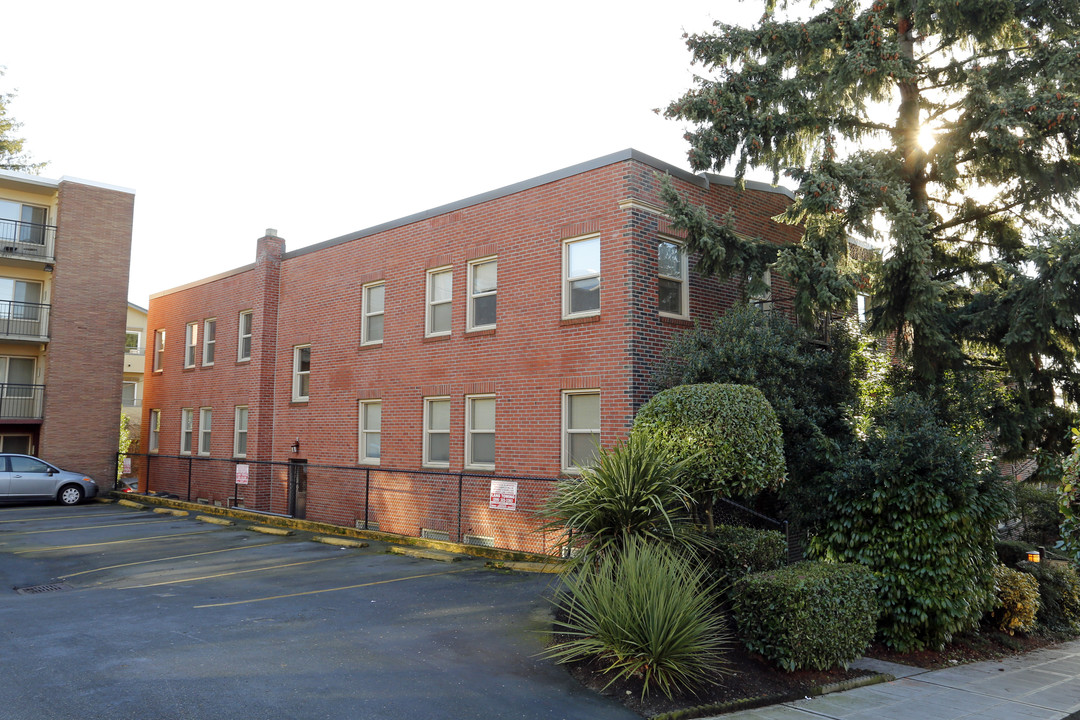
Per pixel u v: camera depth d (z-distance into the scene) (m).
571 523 8.69
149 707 6.15
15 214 26.28
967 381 13.18
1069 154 12.82
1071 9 12.97
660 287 14.16
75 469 25.20
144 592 10.67
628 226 13.61
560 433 14.36
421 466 17.25
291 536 16.22
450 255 17.08
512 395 15.33
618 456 8.96
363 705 6.39
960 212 15.40
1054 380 13.91
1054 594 12.86
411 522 17.33
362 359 19.17
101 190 26.45
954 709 7.43
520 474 14.98
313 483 20.27
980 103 12.87
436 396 17.03
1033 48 13.36
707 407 9.94
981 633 11.30
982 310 13.52
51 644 7.92
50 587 11.19
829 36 13.61
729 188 15.59
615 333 13.61
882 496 10.05
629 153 13.78
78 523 18.52
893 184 13.07
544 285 14.96
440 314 17.42
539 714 6.45
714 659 7.77
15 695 6.36
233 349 24.08
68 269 25.55
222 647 7.87
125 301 26.61
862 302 16.72
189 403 26.22
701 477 9.60
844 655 8.56
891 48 12.88
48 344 25.06
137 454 26.16
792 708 7.20
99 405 25.81
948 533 9.77
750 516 12.43
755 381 11.58
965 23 13.18
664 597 7.24
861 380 13.32
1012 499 10.64
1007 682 8.82
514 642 8.30
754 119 13.37
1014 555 13.87
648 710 6.71
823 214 12.12
